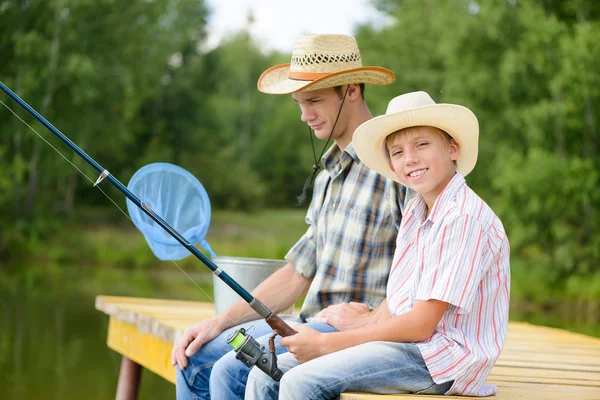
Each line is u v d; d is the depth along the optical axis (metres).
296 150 53.69
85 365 9.25
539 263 21.91
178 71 44.34
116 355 9.89
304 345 3.16
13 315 12.87
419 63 33.56
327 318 3.64
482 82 23.75
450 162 3.24
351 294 3.90
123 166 39.38
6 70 30.02
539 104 22.83
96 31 31.72
